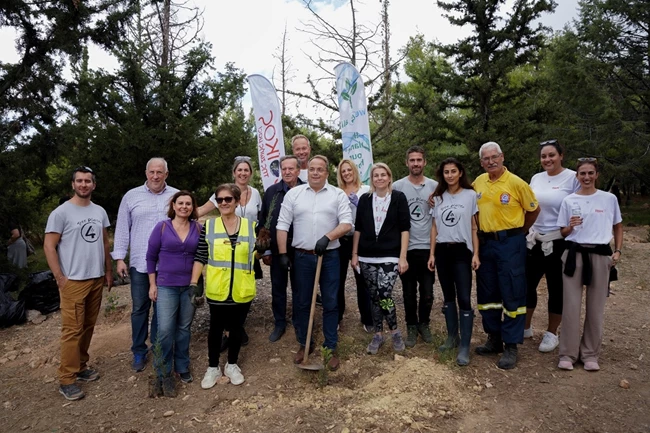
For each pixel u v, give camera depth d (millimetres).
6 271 7039
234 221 3926
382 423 3266
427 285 4559
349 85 6535
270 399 3674
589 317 4031
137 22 9742
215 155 9250
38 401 3914
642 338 4805
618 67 17719
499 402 3566
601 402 3518
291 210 4184
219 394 3803
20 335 5602
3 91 7984
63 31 7914
